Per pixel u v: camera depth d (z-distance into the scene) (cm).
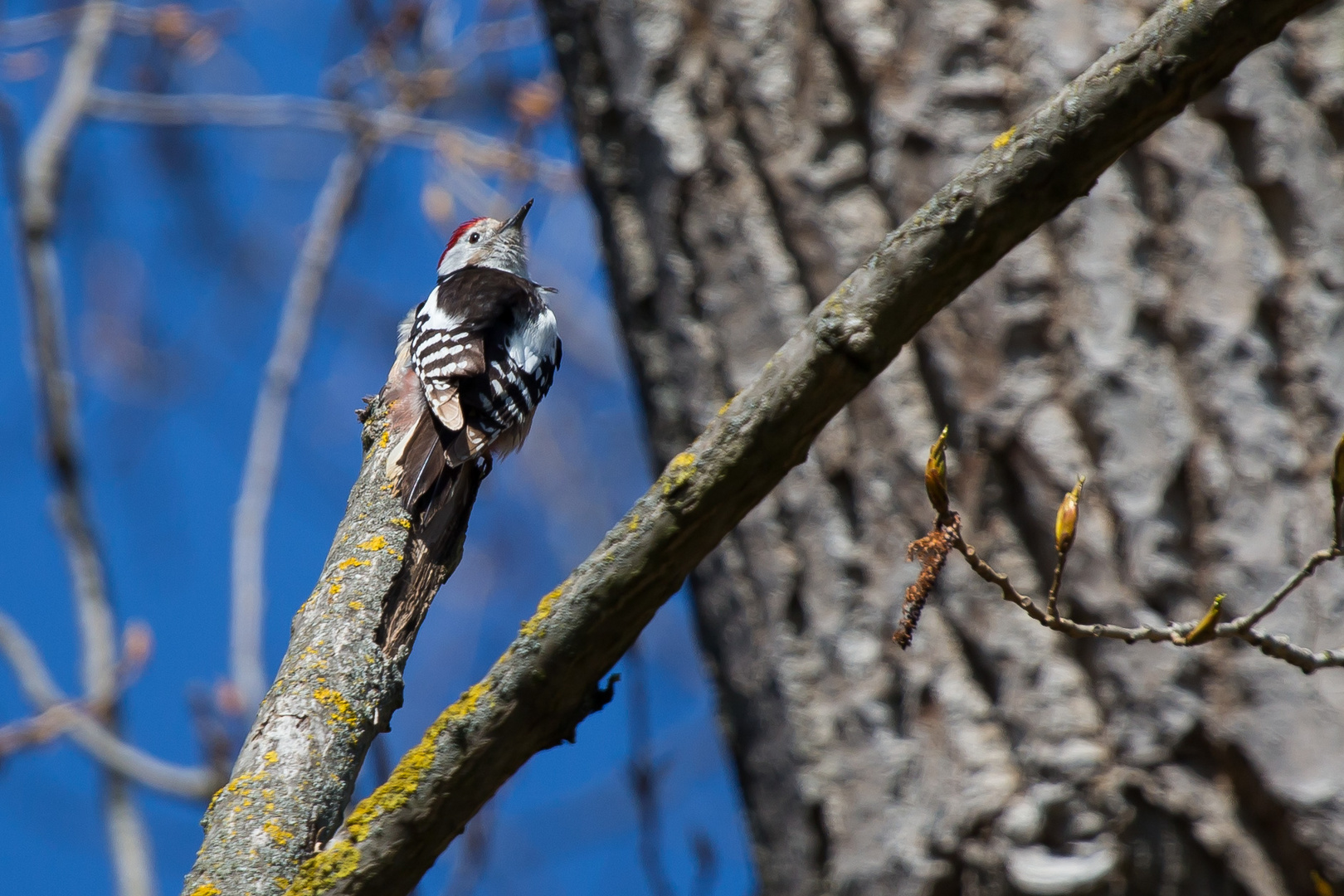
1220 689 699
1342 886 665
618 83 881
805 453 474
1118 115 457
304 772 531
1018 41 785
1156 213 759
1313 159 754
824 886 750
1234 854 685
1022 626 729
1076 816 699
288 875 494
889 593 759
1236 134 765
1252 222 748
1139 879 692
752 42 843
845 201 809
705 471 463
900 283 462
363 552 643
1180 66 453
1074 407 741
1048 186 461
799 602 783
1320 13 780
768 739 785
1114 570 720
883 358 467
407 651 614
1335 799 669
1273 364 733
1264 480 716
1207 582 712
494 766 471
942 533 481
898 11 814
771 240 824
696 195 847
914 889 716
